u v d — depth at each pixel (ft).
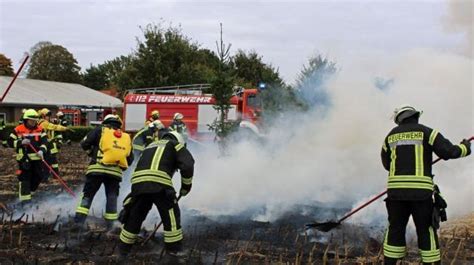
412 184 17.52
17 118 127.44
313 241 23.11
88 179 24.20
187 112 69.05
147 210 19.85
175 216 19.51
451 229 25.85
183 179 19.84
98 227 25.23
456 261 20.40
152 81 112.68
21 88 144.05
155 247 21.42
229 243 22.45
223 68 50.39
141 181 19.21
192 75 113.50
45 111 45.03
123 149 24.31
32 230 24.16
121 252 19.66
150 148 19.95
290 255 20.67
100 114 135.23
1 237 22.57
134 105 72.38
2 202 32.14
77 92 163.22
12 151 77.25
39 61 258.37
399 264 19.47
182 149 19.79
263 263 19.54
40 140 30.22
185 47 115.44
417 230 17.89
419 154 17.76
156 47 113.70
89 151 24.70
